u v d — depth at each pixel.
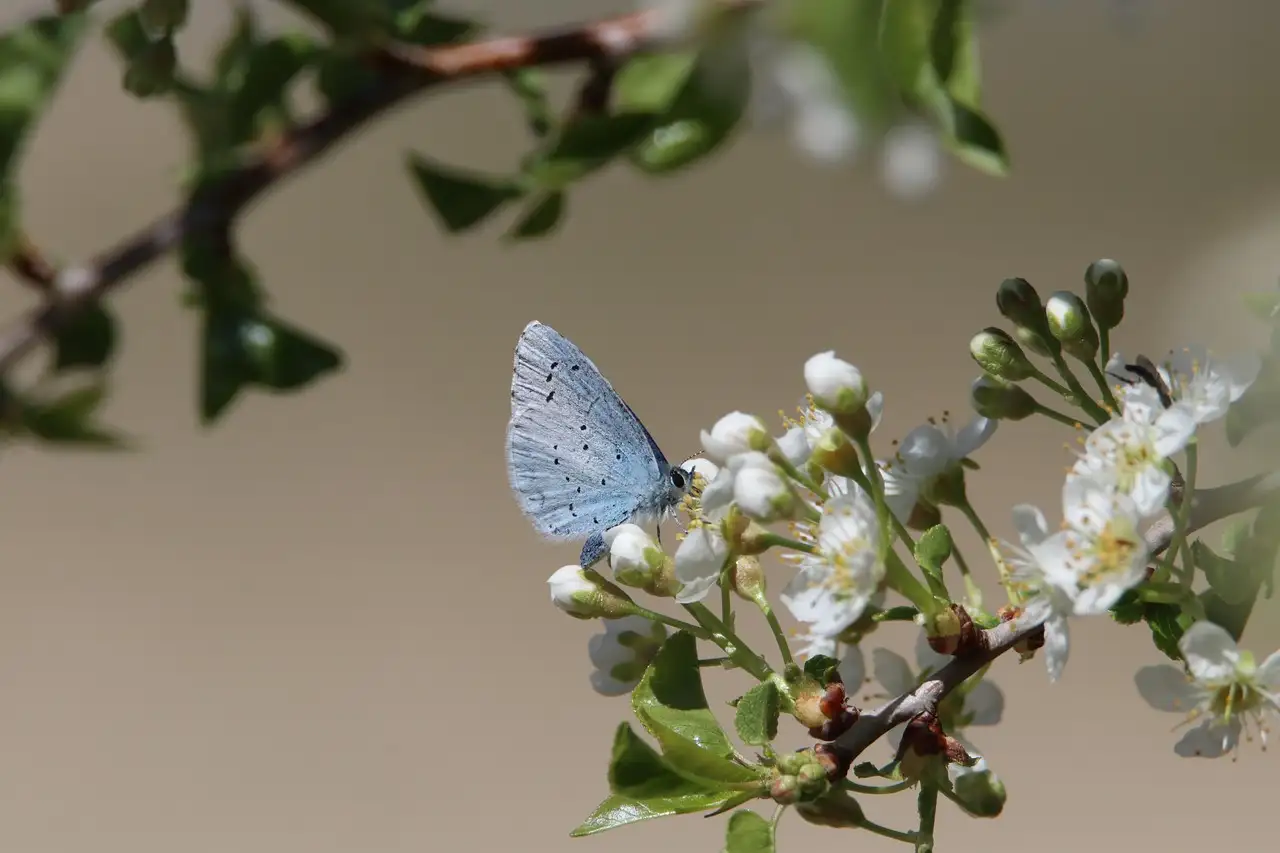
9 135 0.80
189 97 0.82
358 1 0.81
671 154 0.81
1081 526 0.82
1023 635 0.82
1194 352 0.83
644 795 0.82
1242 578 0.82
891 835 0.82
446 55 0.81
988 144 0.80
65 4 0.81
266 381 0.81
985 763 0.82
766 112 0.80
